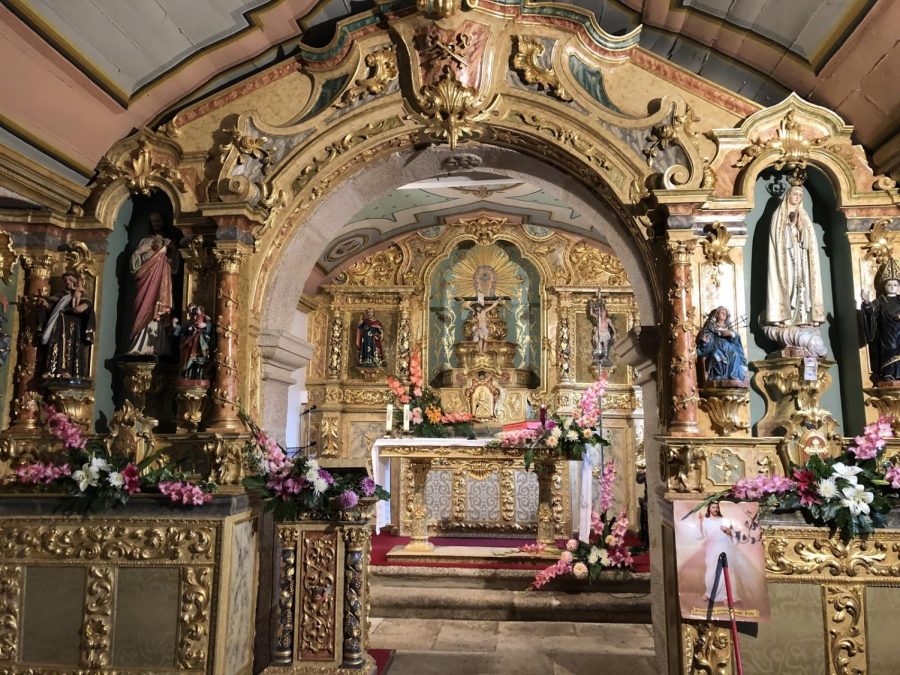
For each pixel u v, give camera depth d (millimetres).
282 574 4352
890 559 3785
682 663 3859
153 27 4086
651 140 4473
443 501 8906
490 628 5762
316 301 9625
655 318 4414
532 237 9719
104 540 4086
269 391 4879
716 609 3766
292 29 4617
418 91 4559
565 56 4598
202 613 3955
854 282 4207
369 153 4746
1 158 3938
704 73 4895
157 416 4508
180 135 4719
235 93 4750
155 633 3988
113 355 4680
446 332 9789
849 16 3713
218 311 4359
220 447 4152
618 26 4727
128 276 4793
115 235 4777
